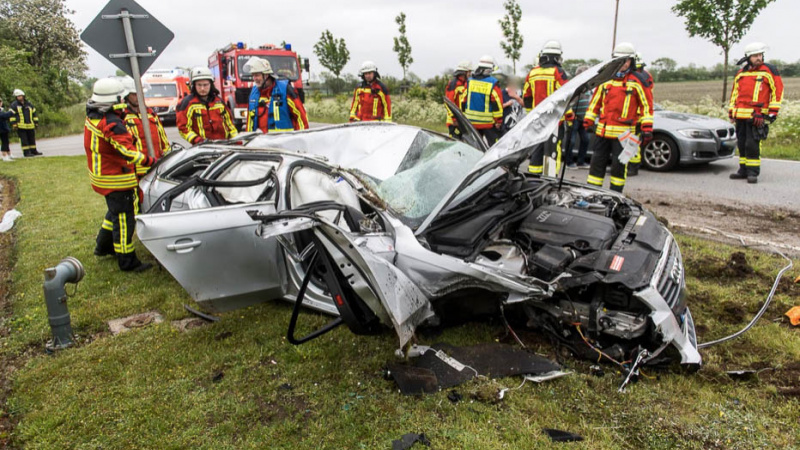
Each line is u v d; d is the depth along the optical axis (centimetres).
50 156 1370
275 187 377
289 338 314
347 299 299
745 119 738
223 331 372
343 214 353
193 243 330
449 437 252
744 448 236
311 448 251
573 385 287
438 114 1745
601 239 331
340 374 311
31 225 654
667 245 336
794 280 402
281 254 368
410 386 289
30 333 378
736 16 1325
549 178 466
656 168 869
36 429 272
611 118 595
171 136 1694
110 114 438
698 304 377
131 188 473
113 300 430
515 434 251
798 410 258
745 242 499
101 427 274
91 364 334
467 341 340
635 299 291
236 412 281
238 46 1611
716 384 284
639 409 265
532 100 720
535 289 288
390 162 396
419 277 301
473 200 371
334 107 2295
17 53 2712
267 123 665
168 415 281
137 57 515
